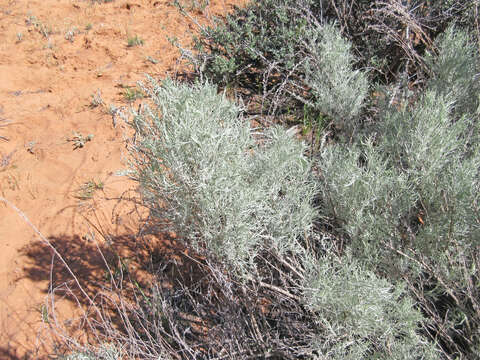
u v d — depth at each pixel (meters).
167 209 1.75
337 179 1.98
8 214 2.84
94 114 3.64
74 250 2.64
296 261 2.01
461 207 1.77
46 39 4.74
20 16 5.30
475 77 2.41
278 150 1.83
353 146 2.08
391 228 1.93
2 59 4.39
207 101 1.67
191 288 2.34
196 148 1.59
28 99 3.86
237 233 1.68
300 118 3.33
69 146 3.35
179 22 4.93
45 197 2.96
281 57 3.60
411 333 1.56
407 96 2.55
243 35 3.84
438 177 1.95
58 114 3.69
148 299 2.30
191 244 1.82
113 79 4.06
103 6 5.45
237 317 1.90
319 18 3.81
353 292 1.47
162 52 4.43
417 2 3.54
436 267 1.85
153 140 1.66
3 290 2.43
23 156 3.30
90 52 4.52
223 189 1.63
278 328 2.04
